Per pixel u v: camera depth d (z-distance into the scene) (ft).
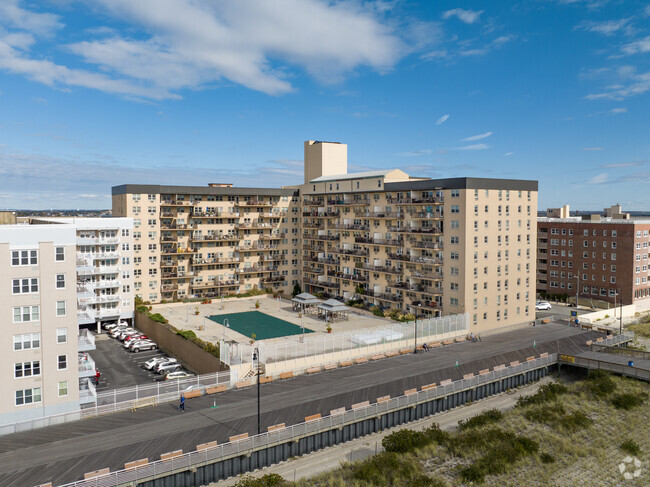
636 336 271.28
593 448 147.95
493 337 254.06
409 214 279.90
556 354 217.97
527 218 277.85
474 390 187.32
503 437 152.05
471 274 251.39
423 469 136.67
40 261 142.20
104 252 283.38
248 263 359.46
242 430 141.49
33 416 142.92
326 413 154.61
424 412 172.04
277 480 123.13
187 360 229.86
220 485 127.44
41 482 112.47
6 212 193.57
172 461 121.39
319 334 247.91
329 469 135.85
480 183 252.83
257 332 254.27
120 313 288.51
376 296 298.35
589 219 380.17
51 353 144.87
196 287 335.06
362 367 203.10
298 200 379.14
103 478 112.88
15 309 139.64
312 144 386.11
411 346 232.12
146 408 158.10
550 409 173.88
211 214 337.72
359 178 315.58
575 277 363.35
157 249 321.93
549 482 129.90
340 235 334.24
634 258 329.11
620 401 177.06
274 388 177.37
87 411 150.30
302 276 374.63
